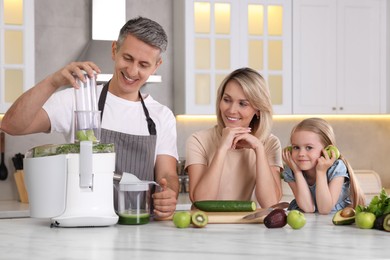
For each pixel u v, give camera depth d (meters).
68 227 2.28
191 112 4.88
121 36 2.56
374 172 5.14
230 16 4.95
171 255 1.78
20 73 4.50
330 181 2.87
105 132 2.65
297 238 2.08
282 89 5.07
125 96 2.77
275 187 2.88
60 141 4.94
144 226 2.34
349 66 5.22
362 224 2.30
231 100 2.83
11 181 4.80
